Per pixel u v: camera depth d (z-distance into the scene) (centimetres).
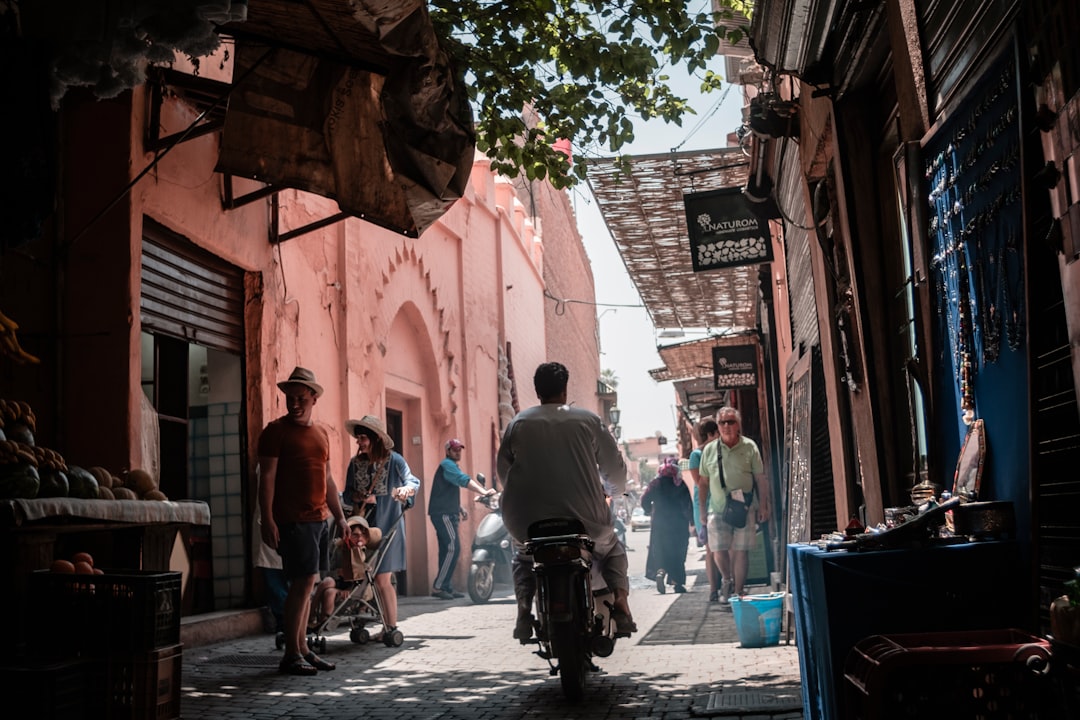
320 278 1186
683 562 1298
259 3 597
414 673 695
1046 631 346
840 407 722
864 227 625
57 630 436
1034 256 330
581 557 569
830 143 693
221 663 750
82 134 780
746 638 740
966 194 406
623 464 643
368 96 694
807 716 416
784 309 1161
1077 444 323
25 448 481
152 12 389
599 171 1130
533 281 2684
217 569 961
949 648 287
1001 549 347
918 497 443
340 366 1236
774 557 1357
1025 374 351
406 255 1542
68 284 768
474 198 1953
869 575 349
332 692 623
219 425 984
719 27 766
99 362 757
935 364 463
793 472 883
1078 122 291
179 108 853
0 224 376
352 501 906
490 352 2070
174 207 845
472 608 1219
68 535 714
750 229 1084
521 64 791
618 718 516
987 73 369
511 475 612
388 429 1584
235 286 997
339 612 823
